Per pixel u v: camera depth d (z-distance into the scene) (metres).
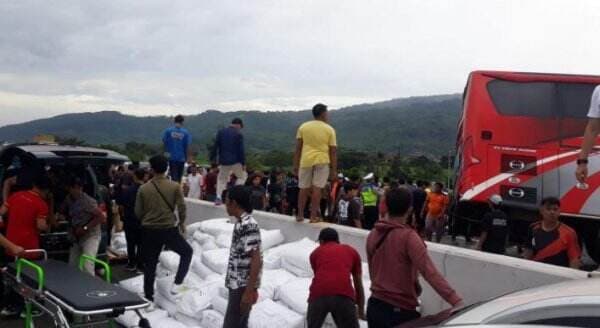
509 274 6.15
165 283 8.52
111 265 12.07
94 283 6.30
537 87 10.88
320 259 6.14
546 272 5.79
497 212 9.27
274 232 9.77
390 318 5.05
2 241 7.01
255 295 6.18
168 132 14.34
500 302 3.37
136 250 11.41
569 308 2.99
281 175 18.69
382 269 5.16
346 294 5.99
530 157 10.74
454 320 3.37
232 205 6.26
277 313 7.04
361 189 16.50
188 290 8.14
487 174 10.95
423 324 3.61
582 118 10.60
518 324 3.05
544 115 10.78
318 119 9.57
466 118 11.22
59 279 6.46
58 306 5.77
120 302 5.69
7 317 8.22
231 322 6.27
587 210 10.34
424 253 4.91
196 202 13.45
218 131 12.57
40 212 7.88
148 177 11.38
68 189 8.57
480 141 11.03
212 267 8.60
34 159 8.39
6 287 8.14
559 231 6.74
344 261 6.08
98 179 10.30
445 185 17.78
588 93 10.66
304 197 9.62
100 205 9.35
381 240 5.17
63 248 9.11
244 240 6.19
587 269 7.57
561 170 10.56
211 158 12.70
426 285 7.02
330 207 15.91
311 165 9.46
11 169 9.25
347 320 5.99
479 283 6.45
